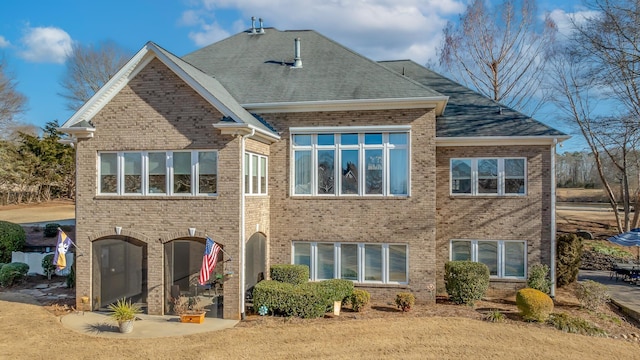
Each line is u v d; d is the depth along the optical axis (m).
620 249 31.39
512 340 13.59
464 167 19.97
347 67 20.36
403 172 18.16
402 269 18.11
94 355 12.25
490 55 39.06
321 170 18.70
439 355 12.34
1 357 12.05
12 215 47.69
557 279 21.05
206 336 13.73
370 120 18.20
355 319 15.49
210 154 15.95
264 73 21.03
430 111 17.81
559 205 56.94
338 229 18.44
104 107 16.47
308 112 18.64
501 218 19.58
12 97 53.53
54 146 58.03
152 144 16.16
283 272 17.61
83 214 16.53
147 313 16.08
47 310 16.75
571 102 36.34
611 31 26.48
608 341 14.01
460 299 17.50
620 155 38.28
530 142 19.28
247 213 16.28
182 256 19.25
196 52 23.88
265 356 12.15
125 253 18.88
